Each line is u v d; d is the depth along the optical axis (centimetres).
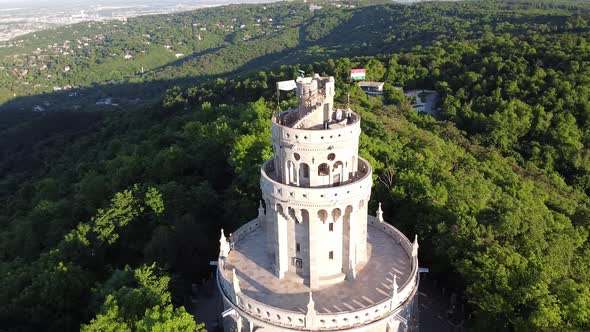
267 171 4959
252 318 4503
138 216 7894
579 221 8425
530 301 5131
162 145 12344
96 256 7325
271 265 5181
